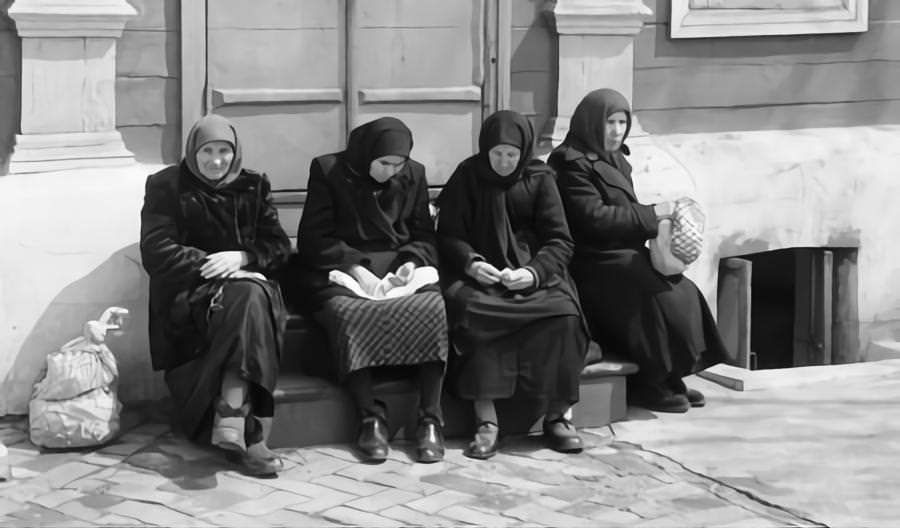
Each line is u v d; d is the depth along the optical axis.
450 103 7.59
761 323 10.00
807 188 8.21
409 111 7.53
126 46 7.02
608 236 6.97
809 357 8.60
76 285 6.71
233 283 6.20
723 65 8.25
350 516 5.62
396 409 6.55
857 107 8.59
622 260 6.97
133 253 6.80
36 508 5.67
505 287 6.60
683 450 6.53
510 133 6.65
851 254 8.41
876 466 6.36
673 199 7.73
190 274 6.29
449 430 6.66
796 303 8.69
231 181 6.43
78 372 6.31
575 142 7.12
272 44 7.23
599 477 6.15
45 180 6.79
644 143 7.98
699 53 8.18
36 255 6.65
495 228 6.73
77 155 6.90
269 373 6.09
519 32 7.71
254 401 6.18
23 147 6.81
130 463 6.19
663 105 8.14
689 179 7.86
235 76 7.20
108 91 6.96
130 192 6.87
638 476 6.17
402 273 6.55
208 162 6.33
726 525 5.61
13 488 5.89
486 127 6.72
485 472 6.18
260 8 7.19
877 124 8.66
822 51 8.46
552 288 6.64
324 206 6.70
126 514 5.62
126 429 6.60
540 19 7.75
